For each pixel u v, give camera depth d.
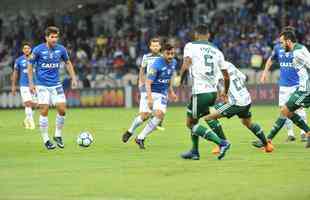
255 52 81.62
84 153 34.00
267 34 88.38
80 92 83.75
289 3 92.75
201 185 23.94
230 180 24.89
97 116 65.19
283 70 37.56
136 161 30.56
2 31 105.56
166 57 34.91
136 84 85.00
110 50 93.00
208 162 29.81
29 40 100.06
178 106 80.25
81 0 110.06
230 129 46.97
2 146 38.06
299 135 42.34
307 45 84.19
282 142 38.22
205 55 29.36
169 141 39.88
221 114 30.66
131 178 25.70
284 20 88.75
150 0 103.44
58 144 36.41
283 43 33.44
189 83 80.00
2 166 29.55
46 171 27.83
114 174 26.75
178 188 23.42
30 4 110.94
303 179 24.84
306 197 21.47
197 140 30.61
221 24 92.94
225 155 32.16
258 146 34.25
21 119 63.41
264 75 38.81
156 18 99.12
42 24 101.88
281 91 37.81
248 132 44.53
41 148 36.72
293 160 30.11
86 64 89.38
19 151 35.34
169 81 35.59
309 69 33.09
